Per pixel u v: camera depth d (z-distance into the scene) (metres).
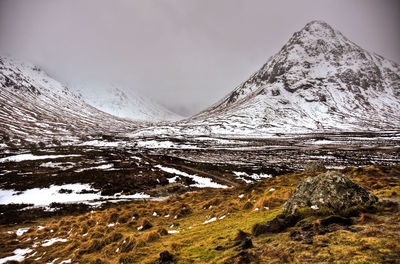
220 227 10.89
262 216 10.93
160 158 73.31
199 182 46.00
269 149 97.62
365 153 74.88
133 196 36.25
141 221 16.61
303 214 8.41
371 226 6.22
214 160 73.69
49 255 12.66
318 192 9.04
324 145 102.44
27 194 35.25
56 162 58.47
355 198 8.34
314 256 5.16
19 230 21.42
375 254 4.61
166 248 8.90
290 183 20.83
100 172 48.38
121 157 70.88
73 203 31.86
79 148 93.44
